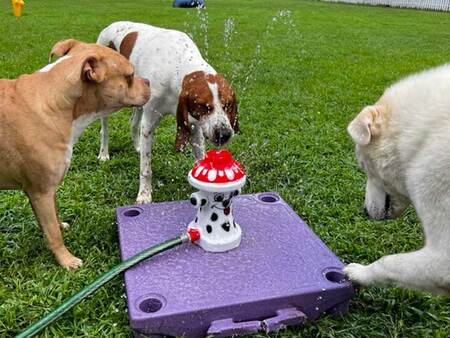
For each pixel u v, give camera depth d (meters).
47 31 5.82
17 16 7.26
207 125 1.70
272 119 2.85
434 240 1.11
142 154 1.85
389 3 12.95
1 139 1.32
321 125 2.77
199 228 1.38
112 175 2.07
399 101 1.23
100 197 1.89
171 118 2.83
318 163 2.25
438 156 1.09
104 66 1.42
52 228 1.43
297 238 1.44
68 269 1.44
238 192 1.37
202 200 1.35
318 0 14.17
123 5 9.72
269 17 8.48
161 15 7.84
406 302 1.35
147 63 1.84
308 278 1.26
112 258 1.50
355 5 13.16
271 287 1.22
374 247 1.61
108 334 1.19
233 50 5.11
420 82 1.23
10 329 1.21
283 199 1.87
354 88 3.72
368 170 1.34
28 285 1.35
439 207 1.10
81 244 1.57
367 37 6.67
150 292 1.19
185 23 6.91
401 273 1.16
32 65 3.85
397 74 4.29
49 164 1.36
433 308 1.33
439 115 1.13
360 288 1.36
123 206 1.69
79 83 1.37
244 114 2.91
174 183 2.03
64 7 8.91
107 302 1.30
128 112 2.89
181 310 1.13
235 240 1.37
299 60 4.78
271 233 1.46
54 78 1.38
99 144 2.39
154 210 1.60
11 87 1.37
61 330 1.20
